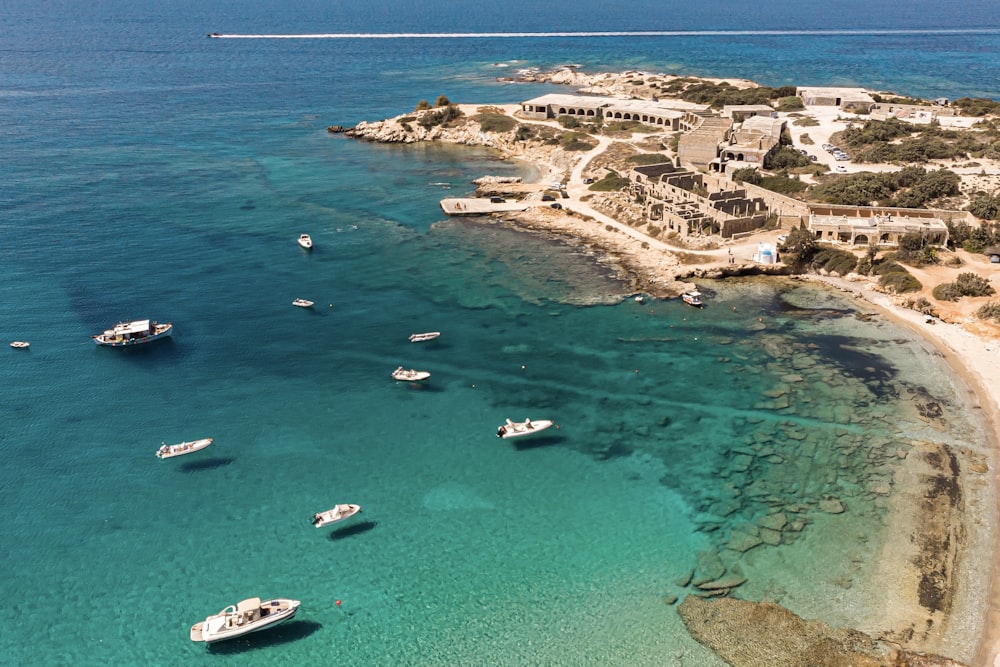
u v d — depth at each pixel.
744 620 61.78
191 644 60.78
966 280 114.38
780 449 83.19
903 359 100.38
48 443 84.81
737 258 129.12
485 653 59.88
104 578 67.00
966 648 58.53
